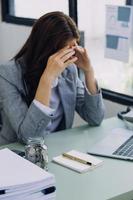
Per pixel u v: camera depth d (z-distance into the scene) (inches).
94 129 72.4
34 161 54.3
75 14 111.3
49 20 66.6
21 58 71.0
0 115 73.6
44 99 64.6
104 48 104.2
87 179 52.9
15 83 69.0
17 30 138.2
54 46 66.2
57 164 57.1
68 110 75.2
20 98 68.7
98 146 63.5
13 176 44.5
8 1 146.4
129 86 100.1
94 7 104.9
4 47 145.8
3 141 71.9
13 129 69.9
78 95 77.0
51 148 62.9
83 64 75.0
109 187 50.7
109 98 104.4
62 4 119.0
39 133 64.8
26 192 43.2
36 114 63.7
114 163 57.8
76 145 64.2
